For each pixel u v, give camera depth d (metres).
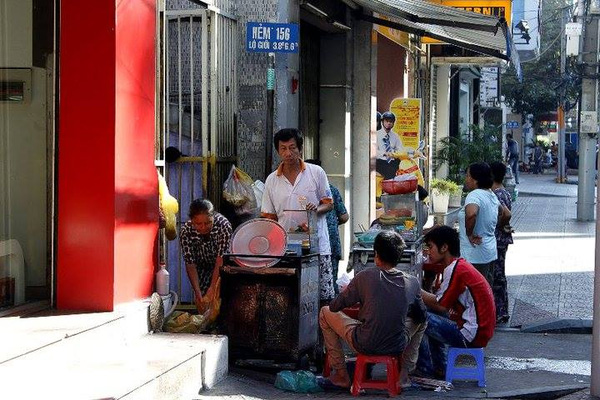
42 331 7.03
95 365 6.85
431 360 8.83
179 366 7.08
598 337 8.02
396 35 19.55
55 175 7.92
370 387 8.07
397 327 8.00
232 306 8.66
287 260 8.54
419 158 18.86
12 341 6.70
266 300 8.59
